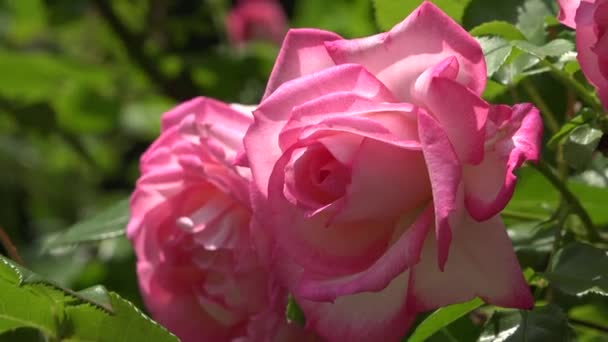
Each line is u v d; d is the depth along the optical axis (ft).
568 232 2.49
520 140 2.09
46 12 4.86
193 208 2.49
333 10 4.50
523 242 2.51
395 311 2.16
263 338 2.36
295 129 2.13
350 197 2.11
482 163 2.11
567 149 2.27
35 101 4.57
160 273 2.53
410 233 2.10
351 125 2.09
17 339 2.21
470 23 2.53
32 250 4.15
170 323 2.55
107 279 3.92
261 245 2.27
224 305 2.46
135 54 4.38
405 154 2.12
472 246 2.13
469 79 2.15
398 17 2.53
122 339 2.23
